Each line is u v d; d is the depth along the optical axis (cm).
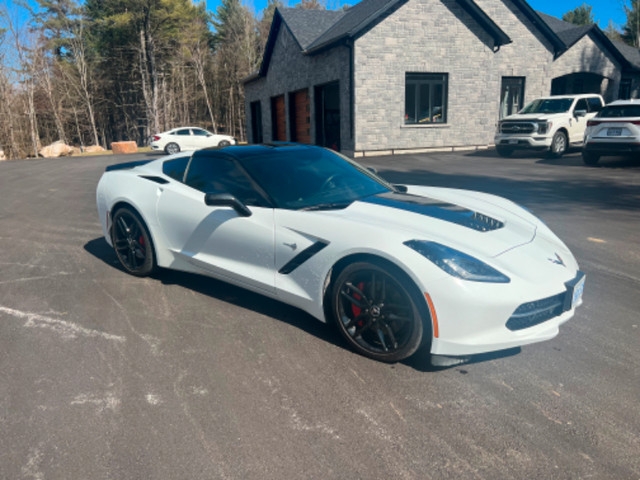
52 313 345
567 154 1432
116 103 5297
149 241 405
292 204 325
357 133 1577
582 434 209
